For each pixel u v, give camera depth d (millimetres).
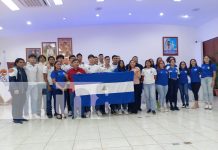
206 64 6836
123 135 4000
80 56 6477
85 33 10758
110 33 10781
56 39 10719
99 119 5656
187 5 8203
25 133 4473
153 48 10859
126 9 8539
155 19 10062
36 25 9797
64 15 8781
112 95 6109
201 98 8758
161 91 6551
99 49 10766
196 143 3387
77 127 4812
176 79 6703
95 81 6008
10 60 10742
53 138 4008
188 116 5609
